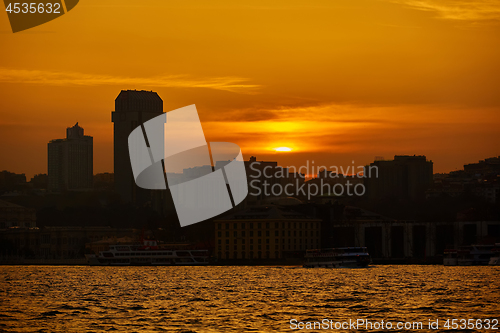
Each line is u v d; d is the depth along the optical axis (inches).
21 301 7185.0
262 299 7170.3
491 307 6432.1
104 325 5506.9
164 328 5369.1
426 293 7637.8
